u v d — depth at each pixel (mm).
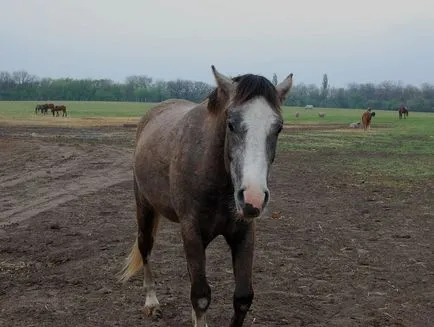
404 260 7105
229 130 3756
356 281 6227
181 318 5113
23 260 6887
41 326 4867
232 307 5363
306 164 18172
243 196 3484
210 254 7246
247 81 3770
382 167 17531
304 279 6262
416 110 110500
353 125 42938
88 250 7332
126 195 11641
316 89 124438
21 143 22109
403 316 5219
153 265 6746
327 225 9062
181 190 4223
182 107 5637
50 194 11648
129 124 40062
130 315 5160
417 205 11008
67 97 123625
